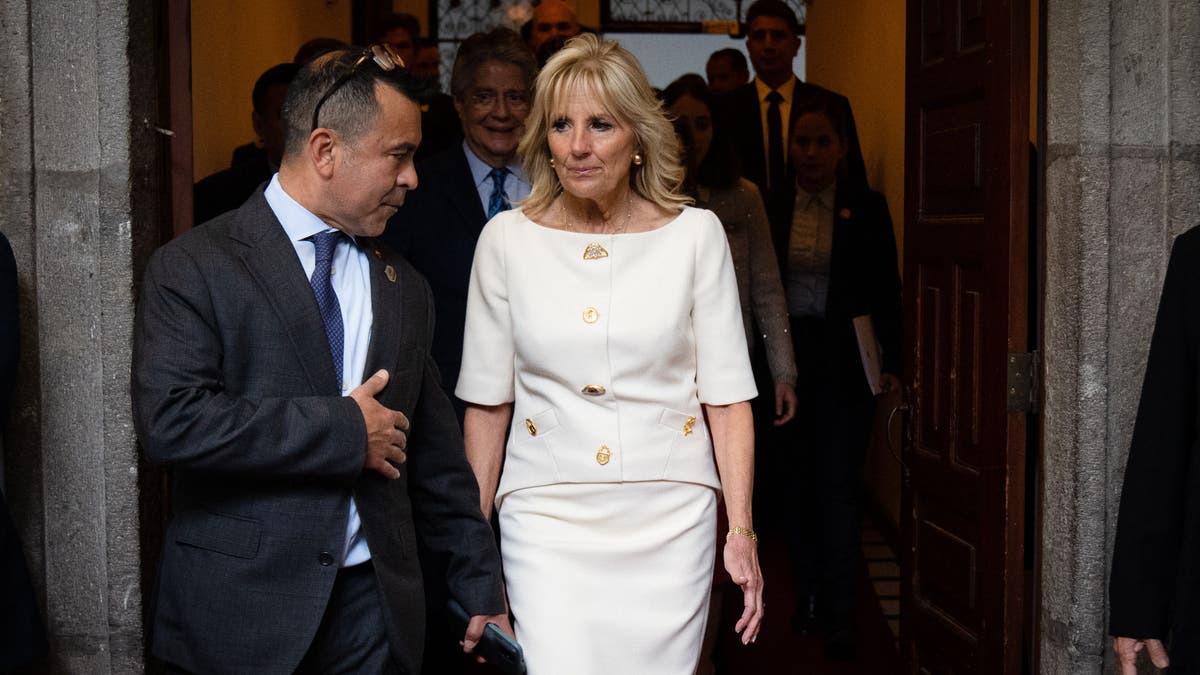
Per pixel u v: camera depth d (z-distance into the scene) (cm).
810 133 489
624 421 249
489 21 905
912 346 370
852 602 465
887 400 639
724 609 417
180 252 212
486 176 352
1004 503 306
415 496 246
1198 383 239
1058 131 287
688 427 254
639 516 250
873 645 479
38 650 247
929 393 359
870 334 477
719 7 919
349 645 222
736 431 257
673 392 252
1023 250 302
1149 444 243
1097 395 282
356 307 226
